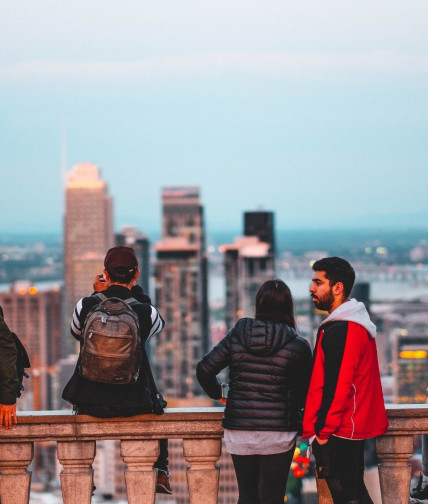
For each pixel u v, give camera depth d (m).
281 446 7.27
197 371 7.44
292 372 7.31
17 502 7.66
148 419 7.71
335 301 7.36
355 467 7.29
